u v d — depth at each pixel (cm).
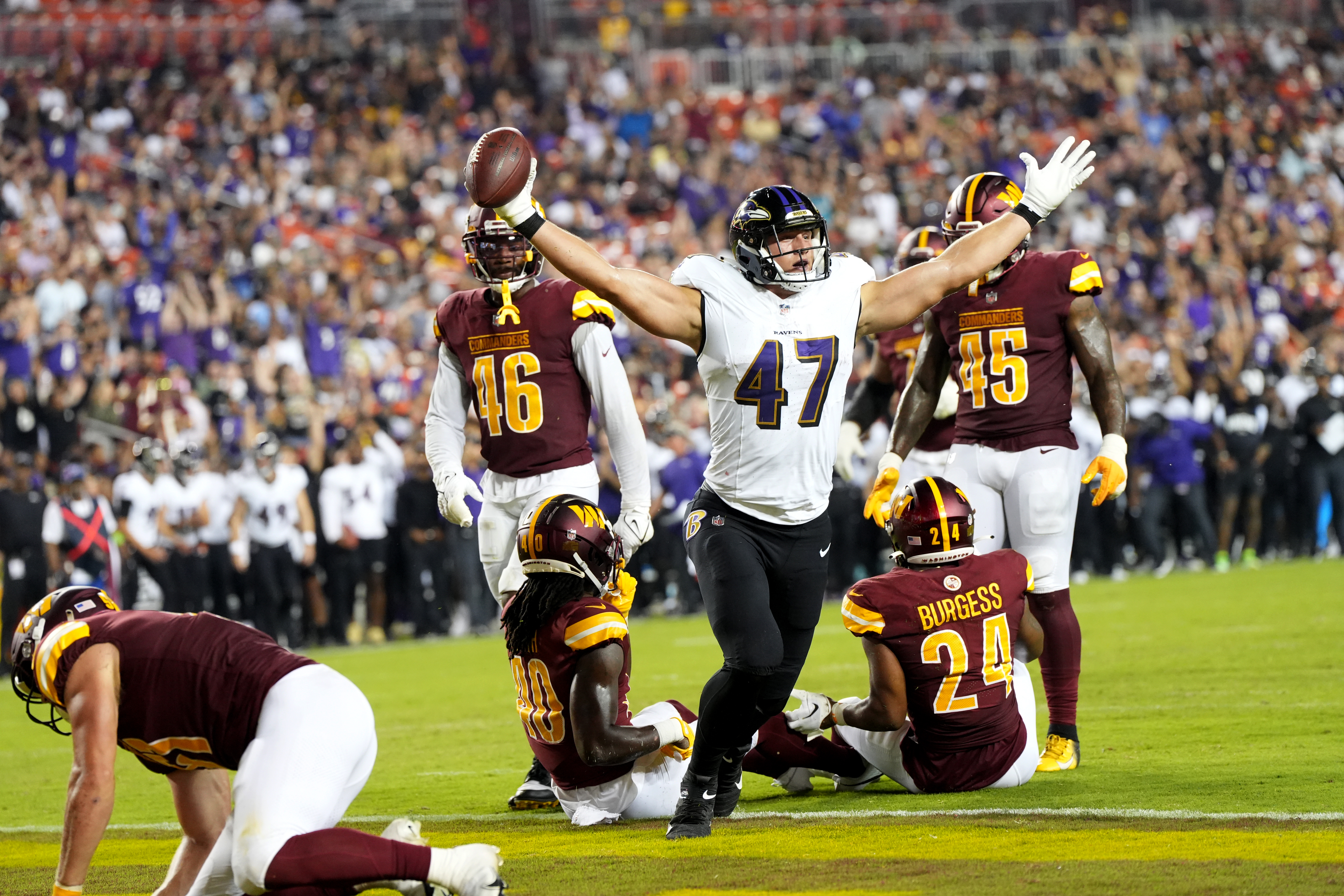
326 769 1335
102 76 7788
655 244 7462
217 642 1378
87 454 4697
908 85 9550
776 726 1967
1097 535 5616
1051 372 2139
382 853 1307
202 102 7912
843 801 1911
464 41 9481
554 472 2016
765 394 1655
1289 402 6194
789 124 9025
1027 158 1722
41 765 2764
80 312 5956
